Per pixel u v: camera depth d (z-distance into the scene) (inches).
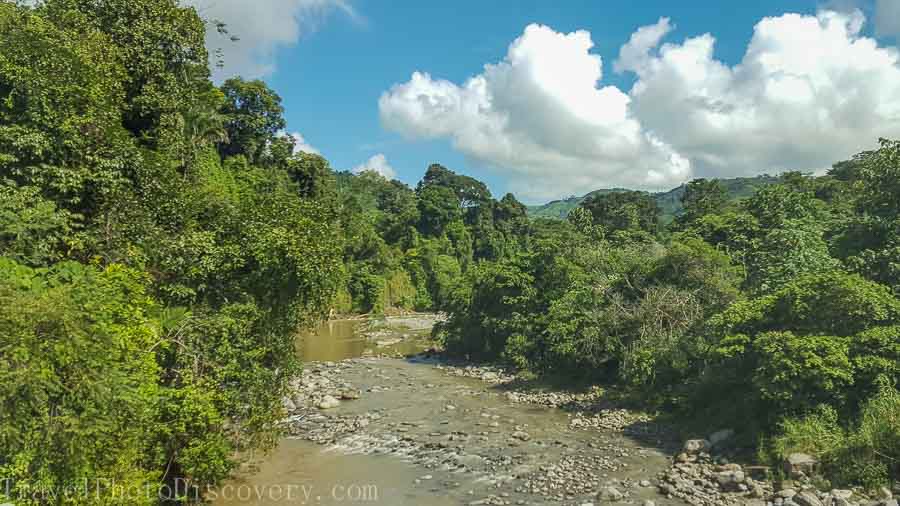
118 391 389.1
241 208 674.8
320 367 1482.5
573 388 1178.6
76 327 359.6
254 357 609.9
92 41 668.7
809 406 677.3
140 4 789.2
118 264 530.3
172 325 538.6
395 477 695.1
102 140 578.9
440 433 886.4
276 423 899.4
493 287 1519.4
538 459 761.0
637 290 1234.0
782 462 642.2
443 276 3398.1
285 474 700.0
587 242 1641.2
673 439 832.3
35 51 530.0
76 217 529.3
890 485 564.7
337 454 780.6
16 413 325.4
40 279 414.6
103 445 391.5
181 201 641.6
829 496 559.5
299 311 700.0
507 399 1131.9
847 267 874.1
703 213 2625.5
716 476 654.5
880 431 591.2
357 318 2864.2
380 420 962.7
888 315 687.7
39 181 522.3
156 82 820.0
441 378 1362.0
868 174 956.6
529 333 1380.4
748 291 1064.2
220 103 1581.0
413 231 3855.8
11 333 328.8
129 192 597.0
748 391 780.6
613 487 649.0
